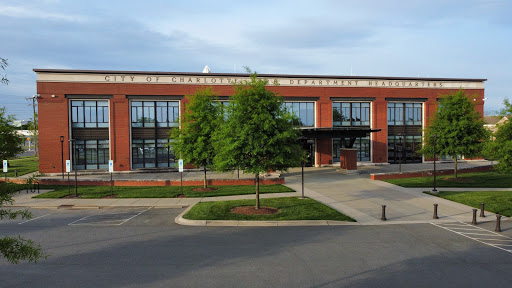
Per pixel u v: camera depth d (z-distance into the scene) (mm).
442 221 14055
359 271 8344
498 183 23906
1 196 6297
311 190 22000
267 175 28141
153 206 17828
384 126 37875
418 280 7789
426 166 35938
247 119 14891
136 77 33281
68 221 14398
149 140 34281
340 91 36938
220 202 17641
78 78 32188
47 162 31719
